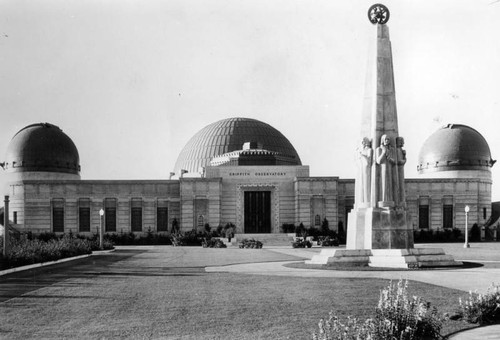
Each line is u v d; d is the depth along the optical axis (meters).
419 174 108.12
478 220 97.38
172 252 59.59
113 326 17.56
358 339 14.29
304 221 91.81
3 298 22.84
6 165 101.31
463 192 97.19
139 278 30.00
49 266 38.84
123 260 45.28
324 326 15.04
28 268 37.19
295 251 61.47
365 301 21.34
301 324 17.52
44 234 90.75
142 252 59.75
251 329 16.97
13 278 30.31
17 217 93.88
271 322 17.84
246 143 105.56
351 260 36.84
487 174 103.38
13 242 48.53
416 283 26.39
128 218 94.06
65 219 93.56
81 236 90.94
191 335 16.33
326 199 92.19
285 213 94.50
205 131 114.50
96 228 93.69
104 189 94.25
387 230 37.97
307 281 27.75
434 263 35.97
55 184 93.88
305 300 21.67
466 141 103.56
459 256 48.16
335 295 22.81
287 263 40.47
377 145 38.94
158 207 94.56
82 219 93.94
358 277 29.59
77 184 94.00
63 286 26.59
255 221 94.62
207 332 16.67
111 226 94.00
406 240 38.19
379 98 38.94
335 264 36.66
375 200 38.69
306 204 92.06
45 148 100.69
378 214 38.03
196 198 92.69
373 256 36.84
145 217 94.12
